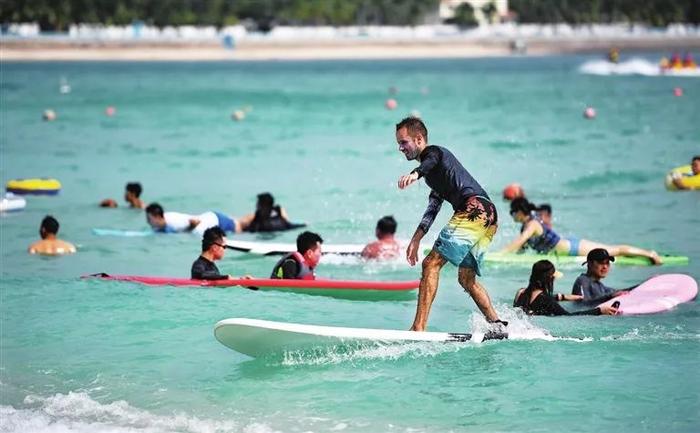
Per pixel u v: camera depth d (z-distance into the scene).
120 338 28.09
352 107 117.88
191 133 88.19
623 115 98.81
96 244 42.41
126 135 86.56
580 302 31.59
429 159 24.89
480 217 24.94
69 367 25.78
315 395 23.42
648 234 43.22
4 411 22.86
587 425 21.30
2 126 93.94
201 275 33.94
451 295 33.25
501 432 21.05
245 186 58.06
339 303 32.09
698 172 54.03
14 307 31.19
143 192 56.41
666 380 23.95
